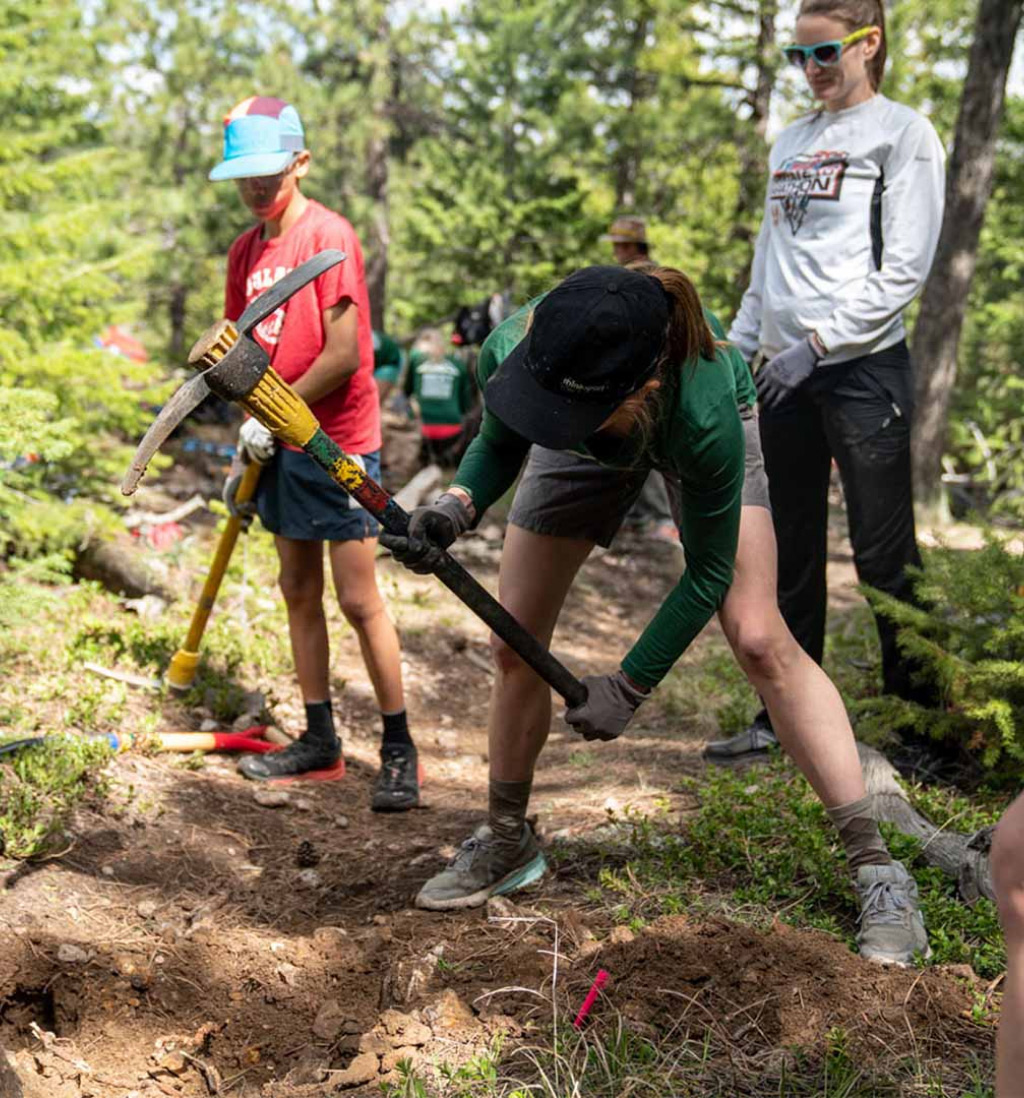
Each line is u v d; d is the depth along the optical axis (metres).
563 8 15.17
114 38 11.56
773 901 3.13
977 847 3.16
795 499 4.01
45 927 3.05
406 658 6.15
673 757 4.50
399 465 11.55
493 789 3.24
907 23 13.36
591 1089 2.37
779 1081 2.38
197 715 4.68
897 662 4.09
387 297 24.25
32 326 6.29
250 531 7.05
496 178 14.89
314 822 3.96
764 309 4.05
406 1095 2.39
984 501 13.20
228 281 4.05
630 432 2.35
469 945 3.00
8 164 6.67
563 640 7.26
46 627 5.08
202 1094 2.63
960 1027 2.51
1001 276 15.06
